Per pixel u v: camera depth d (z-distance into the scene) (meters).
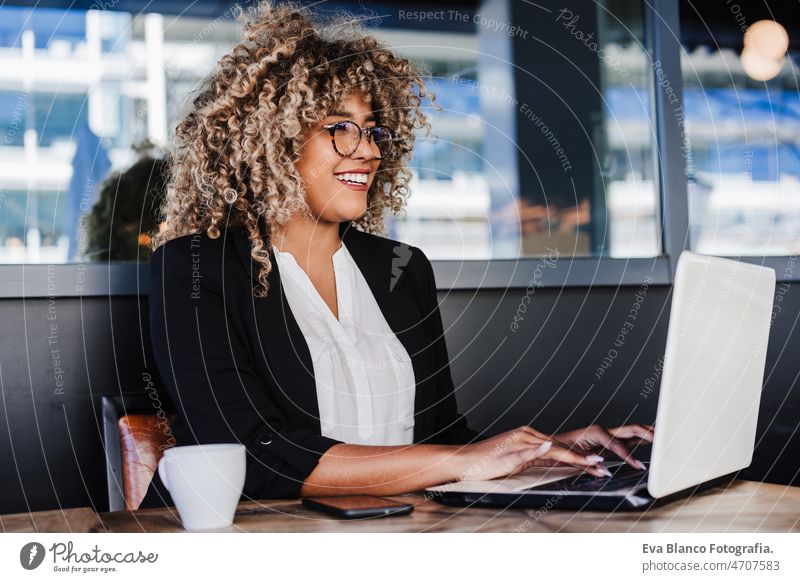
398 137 1.31
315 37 1.20
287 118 1.10
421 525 0.62
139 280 1.50
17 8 1.92
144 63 2.04
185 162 1.21
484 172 2.53
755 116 2.15
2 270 1.40
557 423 1.80
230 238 1.11
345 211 1.16
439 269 1.73
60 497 1.43
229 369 0.98
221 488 0.62
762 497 0.71
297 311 1.11
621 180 2.14
